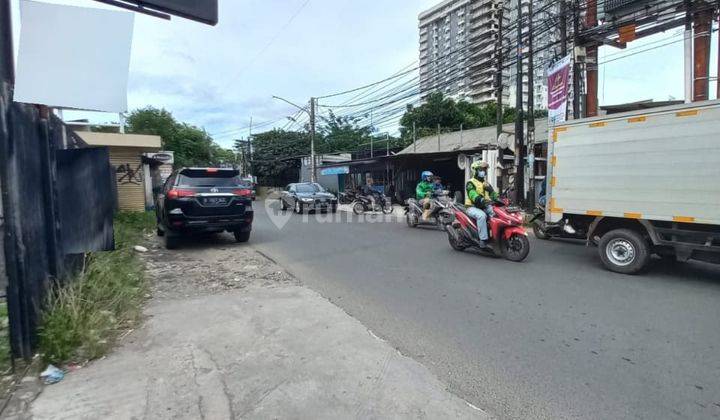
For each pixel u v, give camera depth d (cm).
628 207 646
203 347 367
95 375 315
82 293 404
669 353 354
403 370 325
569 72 1135
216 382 305
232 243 972
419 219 1236
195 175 907
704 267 678
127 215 1320
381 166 2538
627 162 646
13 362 314
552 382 309
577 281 595
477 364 338
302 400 281
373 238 1038
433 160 1994
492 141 2161
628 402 281
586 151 705
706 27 958
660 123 606
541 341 383
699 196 569
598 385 304
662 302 494
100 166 396
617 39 1174
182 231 880
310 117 2805
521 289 556
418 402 280
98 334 357
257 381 307
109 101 342
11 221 321
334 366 331
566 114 1147
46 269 371
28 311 335
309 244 949
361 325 421
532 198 1352
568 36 1221
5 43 314
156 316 448
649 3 1066
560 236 874
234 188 916
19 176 329
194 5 397
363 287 573
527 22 1343
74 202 399
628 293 532
